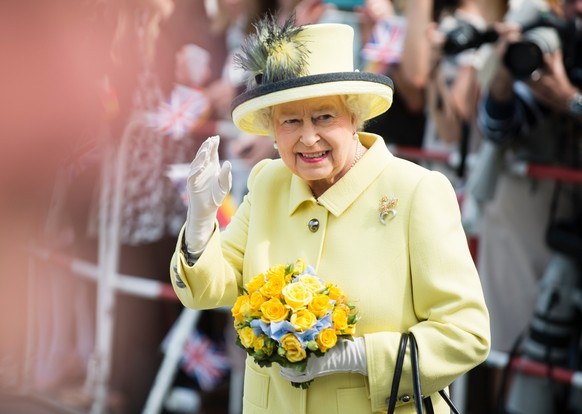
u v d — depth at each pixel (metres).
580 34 8.10
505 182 8.71
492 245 8.81
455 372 4.22
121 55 4.77
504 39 7.98
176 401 10.01
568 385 8.64
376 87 4.14
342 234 4.42
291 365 4.07
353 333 4.16
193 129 9.23
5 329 2.52
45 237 9.35
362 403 4.37
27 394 9.93
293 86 4.02
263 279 4.25
